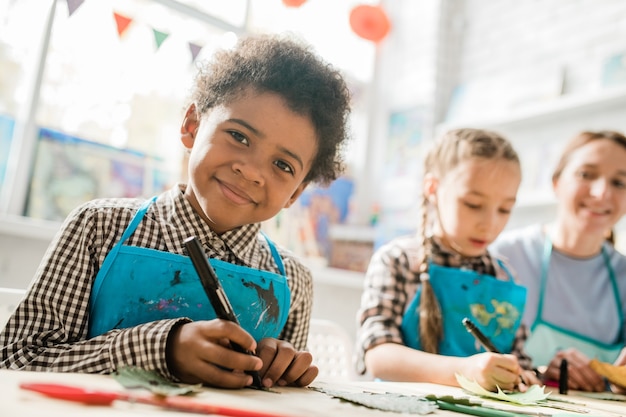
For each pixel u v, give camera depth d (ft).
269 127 2.51
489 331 4.01
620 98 6.49
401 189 8.20
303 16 8.00
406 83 8.68
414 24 8.84
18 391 1.24
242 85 2.60
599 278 5.36
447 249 4.35
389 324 3.88
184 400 1.38
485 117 7.59
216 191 2.51
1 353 2.22
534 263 5.35
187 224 2.77
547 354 5.01
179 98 6.55
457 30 8.73
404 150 8.36
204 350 1.84
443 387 2.79
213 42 6.89
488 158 4.16
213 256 2.79
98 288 2.49
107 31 6.07
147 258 2.53
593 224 5.18
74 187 5.90
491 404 2.19
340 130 3.08
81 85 5.95
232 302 2.65
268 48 2.81
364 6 8.34
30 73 5.69
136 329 2.00
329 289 7.27
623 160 5.19
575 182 5.23
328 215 7.84
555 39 7.65
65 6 5.79
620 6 7.07
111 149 6.14
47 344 2.26
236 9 7.18
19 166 5.59
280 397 1.76
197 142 2.65
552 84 7.43
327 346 4.12
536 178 7.23
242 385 1.85
